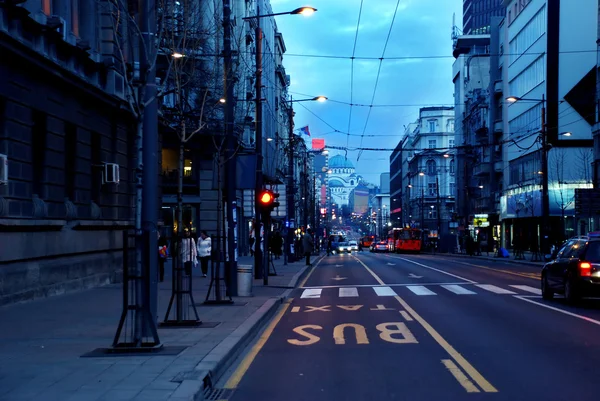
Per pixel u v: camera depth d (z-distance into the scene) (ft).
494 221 230.89
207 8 89.92
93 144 75.15
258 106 87.10
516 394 24.58
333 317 49.75
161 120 88.43
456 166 297.94
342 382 27.30
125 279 32.14
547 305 55.98
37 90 58.85
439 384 26.48
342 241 309.22
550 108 176.65
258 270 91.35
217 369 28.60
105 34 73.82
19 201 55.11
